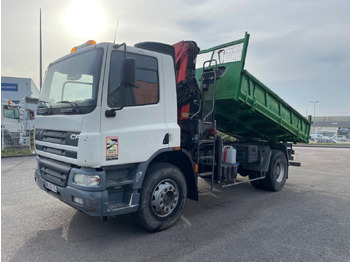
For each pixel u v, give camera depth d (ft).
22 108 54.24
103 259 11.56
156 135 14.08
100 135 12.00
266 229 15.06
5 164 35.42
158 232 14.48
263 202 20.54
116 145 12.51
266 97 22.79
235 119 23.72
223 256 11.91
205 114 19.21
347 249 12.72
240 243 13.21
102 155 12.05
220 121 24.61
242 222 16.12
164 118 14.73
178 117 17.22
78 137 12.02
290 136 28.09
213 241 13.43
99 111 12.05
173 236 13.98
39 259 11.50
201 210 18.40
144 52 13.98
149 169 14.32
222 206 19.38
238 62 19.84
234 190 24.45
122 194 13.61
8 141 48.42
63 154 13.12
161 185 14.38
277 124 24.63
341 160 49.16
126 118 13.01
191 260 11.53
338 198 21.88
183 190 15.40
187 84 16.99
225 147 20.77
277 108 24.40
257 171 23.44
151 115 14.08
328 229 15.14
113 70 12.70
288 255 12.07
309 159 50.78
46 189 14.62
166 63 14.98
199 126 16.92
